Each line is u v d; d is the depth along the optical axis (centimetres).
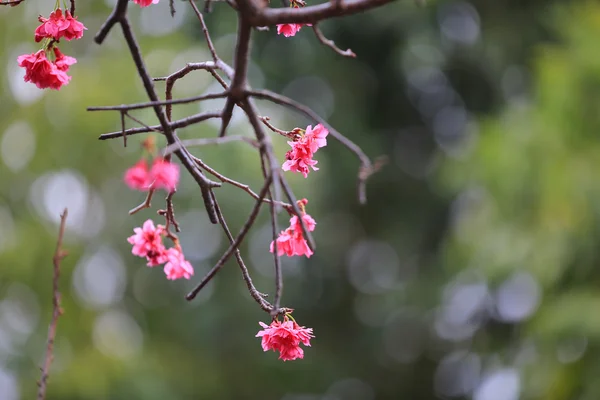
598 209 658
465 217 898
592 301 645
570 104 695
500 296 1061
